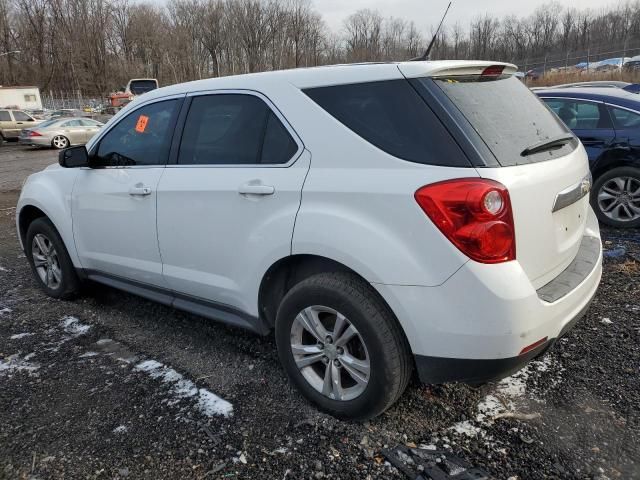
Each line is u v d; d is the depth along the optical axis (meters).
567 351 3.33
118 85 78.44
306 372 2.84
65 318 4.17
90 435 2.71
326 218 2.53
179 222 3.26
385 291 2.38
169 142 3.42
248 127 2.98
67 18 75.31
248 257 2.90
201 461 2.50
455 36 68.88
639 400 2.81
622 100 5.96
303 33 79.00
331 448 2.55
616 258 4.94
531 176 2.38
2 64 73.38
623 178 5.93
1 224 7.89
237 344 3.64
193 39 80.00
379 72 2.57
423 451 2.50
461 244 2.21
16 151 21.03
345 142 2.57
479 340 2.25
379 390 2.52
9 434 2.73
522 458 2.44
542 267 2.48
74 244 4.16
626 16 66.62
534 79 34.94
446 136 2.33
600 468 2.37
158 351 3.57
